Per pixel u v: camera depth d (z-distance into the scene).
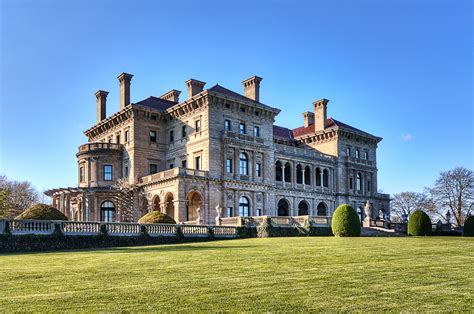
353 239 36.12
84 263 20.14
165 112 71.44
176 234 40.78
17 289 13.52
